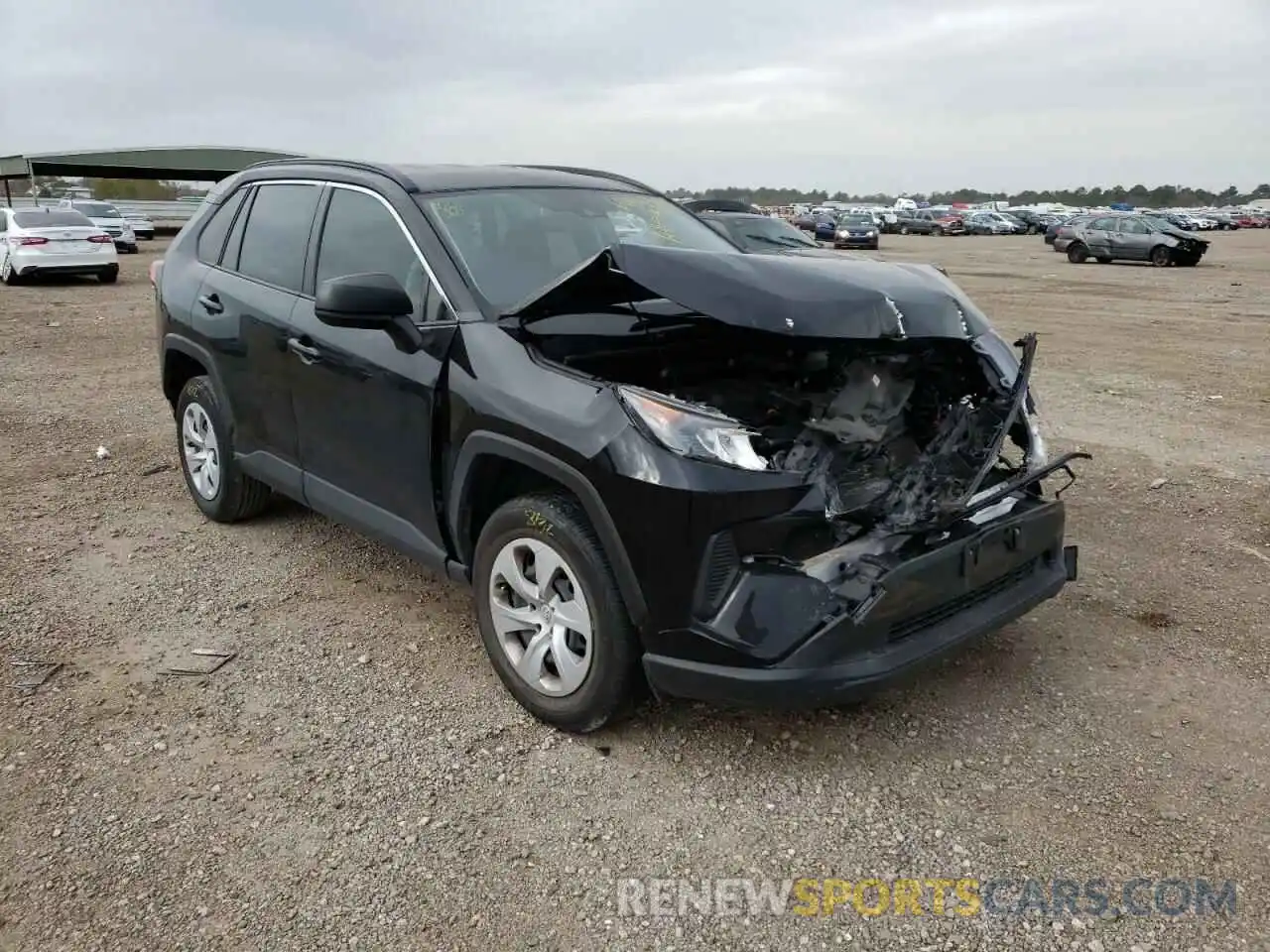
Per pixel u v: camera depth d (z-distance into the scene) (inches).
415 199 147.0
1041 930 95.0
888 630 110.2
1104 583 172.6
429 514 139.9
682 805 113.5
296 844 107.0
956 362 142.1
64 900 98.6
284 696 136.6
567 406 117.1
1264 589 170.2
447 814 111.9
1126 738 126.1
